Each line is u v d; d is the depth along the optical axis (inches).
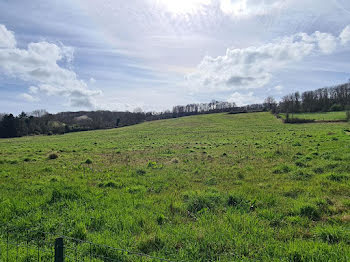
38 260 180.4
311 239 210.2
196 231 225.0
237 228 232.5
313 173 442.0
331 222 243.3
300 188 355.6
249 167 534.3
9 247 207.9
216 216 263.6
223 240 208.4
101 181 457.1
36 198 333.1
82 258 189.9
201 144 1193.4
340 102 3838.6
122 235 225.1
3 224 253.8
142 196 350.9
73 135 2628.0
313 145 817.5
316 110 3823.8
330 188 347.3
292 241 206.7
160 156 830.5
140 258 187.9
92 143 1487.5
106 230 234.5
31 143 1697.8
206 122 3309.5
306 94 4106.8
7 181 458.0
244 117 3700.8
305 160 561.6
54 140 1972.2
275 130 1861.5
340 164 473.1
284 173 469.1
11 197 340.8
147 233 231.5
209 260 185.2
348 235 206.1
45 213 283.7
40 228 242.5
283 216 263.1
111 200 328.8
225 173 499.5
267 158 657.0
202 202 301.6
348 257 172.1
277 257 182.5
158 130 2568.9
